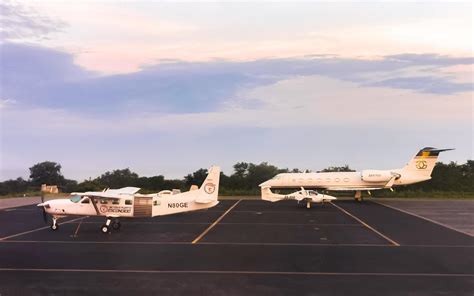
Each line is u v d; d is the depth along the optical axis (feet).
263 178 318.24
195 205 112.06
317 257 74.64
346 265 68.33
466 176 308.19
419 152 223.71
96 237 96.94
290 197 175.94
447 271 64.49
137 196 107.34
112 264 68.44
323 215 147.23
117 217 107.76
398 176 220.23
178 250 81.05
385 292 53.31
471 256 76.18
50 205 106.52
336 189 221.05
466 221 130.72
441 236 99.76
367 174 217.36
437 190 297.12
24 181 389.60
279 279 59.36
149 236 98.63
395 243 89.92
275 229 111.24
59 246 85.10
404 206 186.70
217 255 76.18
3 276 60.54
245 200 222.48
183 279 59.21
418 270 65.00
